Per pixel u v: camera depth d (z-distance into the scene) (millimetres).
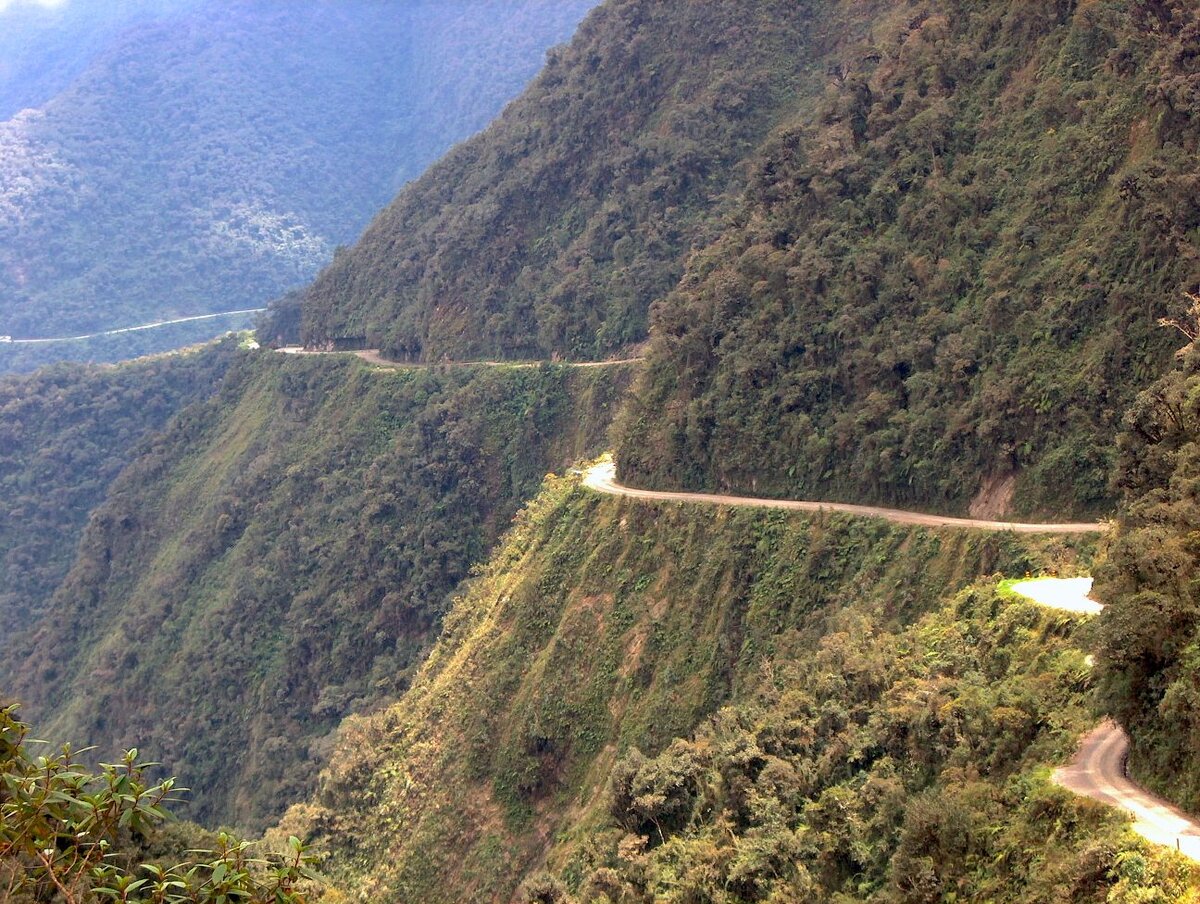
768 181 86062
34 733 129750
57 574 174000
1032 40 72750
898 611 56906
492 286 126438
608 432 96312
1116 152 62125
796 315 73188
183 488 146000
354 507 115250
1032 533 54406
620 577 72688
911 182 73438
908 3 107188
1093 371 56719
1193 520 34656
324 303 153875
